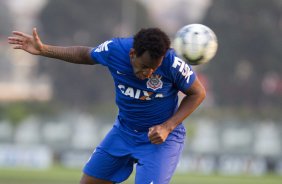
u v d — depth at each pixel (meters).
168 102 26.33
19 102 148.75
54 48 26.52
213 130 106.19
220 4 187.75
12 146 108.44
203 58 27.34
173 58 25.09
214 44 27.44
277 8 187.50
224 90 186.25
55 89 195.00
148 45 23.62
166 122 25.66
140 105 26.16
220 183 70.88
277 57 185.50
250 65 186.75
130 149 27.06
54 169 94.25
